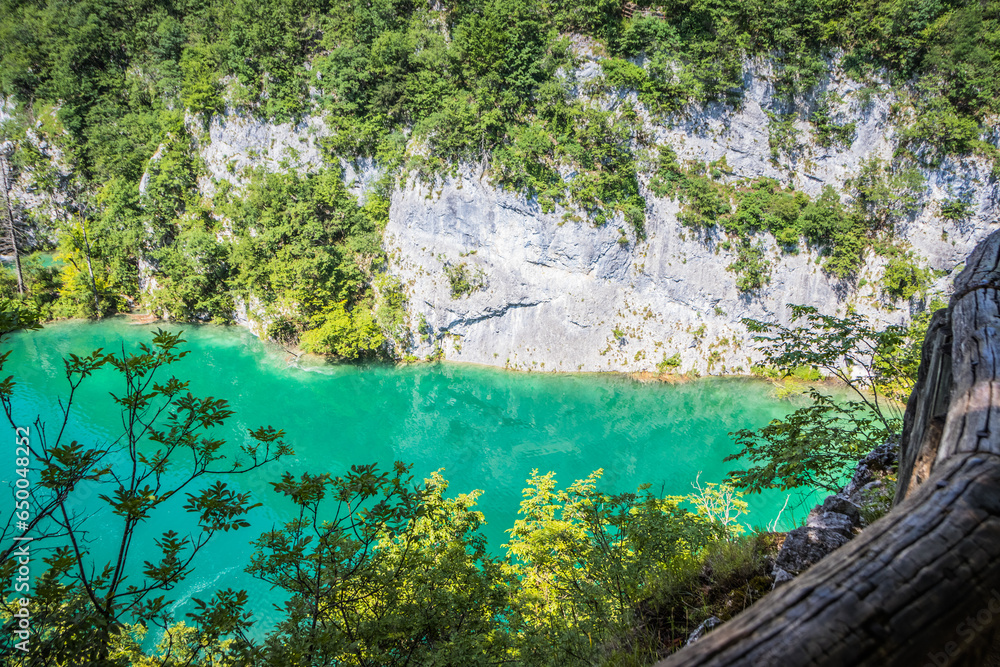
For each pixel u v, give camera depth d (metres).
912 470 2.82
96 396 45.12
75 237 59.75
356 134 52.66
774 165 48.72
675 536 7.76
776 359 10.76
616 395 49.97
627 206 48.97
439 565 9.63
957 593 1.25
